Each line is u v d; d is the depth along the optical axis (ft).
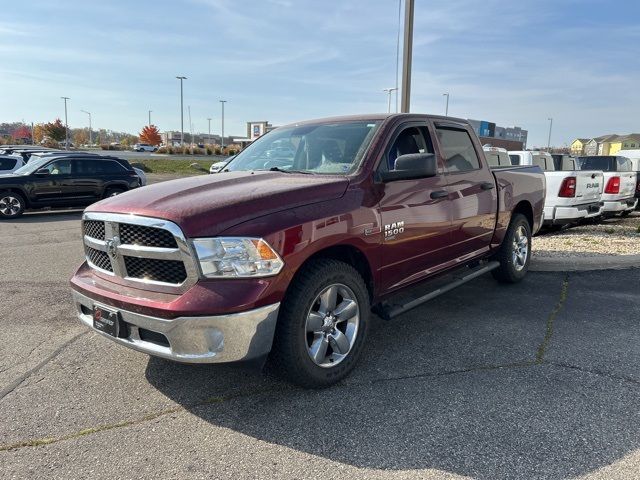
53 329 15.52
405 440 9.28
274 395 11.06
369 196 12.00
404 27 33.63
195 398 11.01
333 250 11.66
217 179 12.26
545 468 8.39
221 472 8.47
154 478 8.36
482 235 16.81
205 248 9.42
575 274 21.36
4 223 43.78
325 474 8.38
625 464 8.45
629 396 10.78
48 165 49.52
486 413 10.14
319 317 10.96
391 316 12.94
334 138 13.76
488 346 13.58
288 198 10.55
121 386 11.63
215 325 9.35
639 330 14.65
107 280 10.96
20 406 10.77
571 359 12.68
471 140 16.79
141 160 156.56
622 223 38.78
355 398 10.86
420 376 11.85
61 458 8.91
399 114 14.26
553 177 31.55
